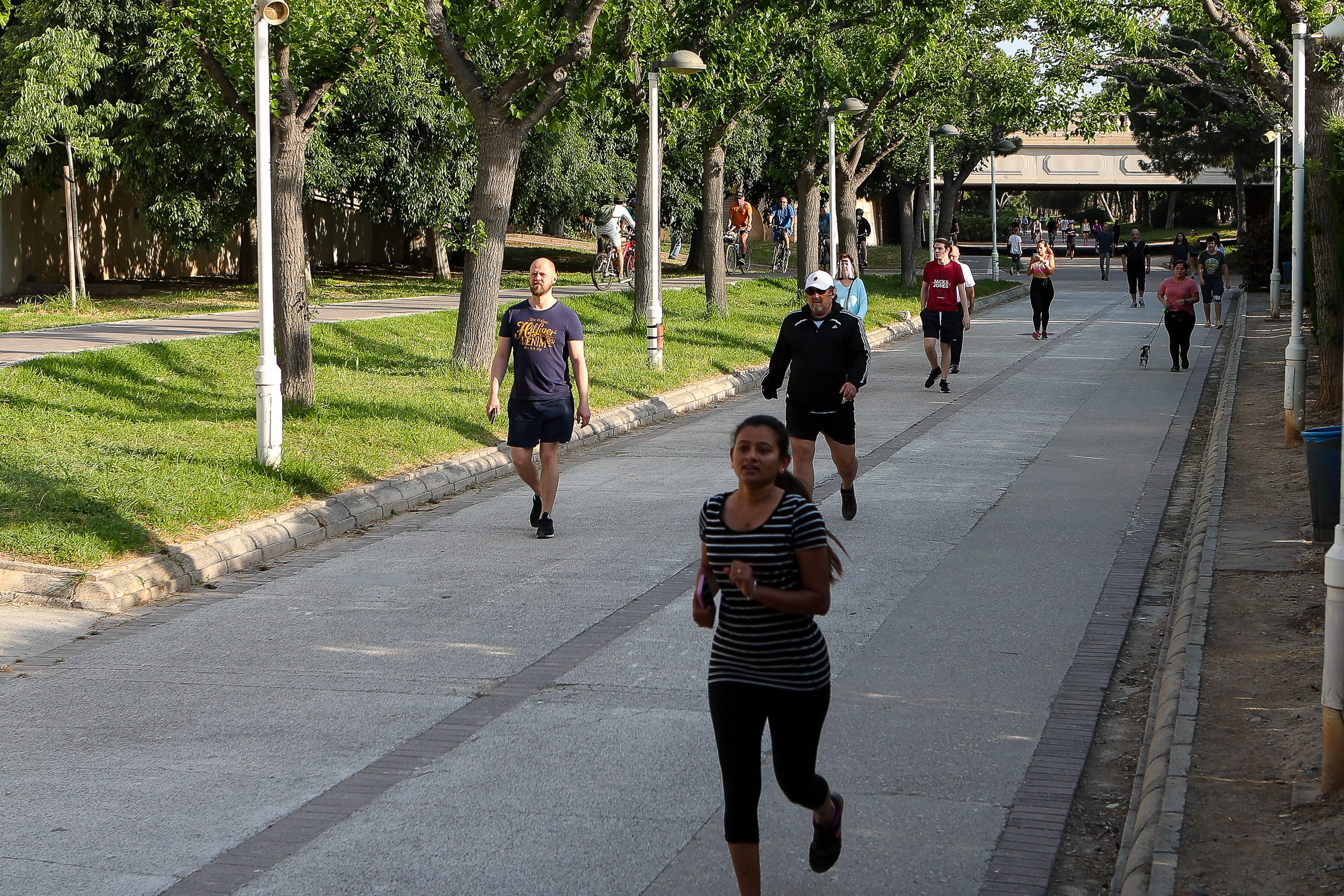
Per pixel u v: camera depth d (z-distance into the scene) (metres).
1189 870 4.77
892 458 14.70
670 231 44.34
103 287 31.88
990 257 67.25
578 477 14.16
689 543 10.95
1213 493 11.68
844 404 11.29
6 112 24.59
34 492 10.92
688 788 6.01
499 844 5.46
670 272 43.53
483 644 8.30
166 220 28.89
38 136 24.20
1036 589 9.27
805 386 11.25
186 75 26.56
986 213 86.88
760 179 47.72
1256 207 48.56
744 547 4.62
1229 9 20.58
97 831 5.64
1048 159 71.25
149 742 6.73
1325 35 10.88
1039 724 6.73
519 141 19.33
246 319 23.84
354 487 12.67
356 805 5.90
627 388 19.36
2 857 5.40
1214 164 59.66
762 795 5.92
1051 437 16.03
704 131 27.89
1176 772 5.65
